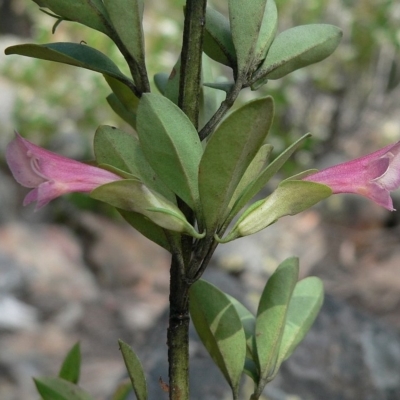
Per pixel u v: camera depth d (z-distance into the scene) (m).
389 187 0.19
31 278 0.94
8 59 1.22
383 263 0.99
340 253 1.03
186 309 0.20
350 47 1.13
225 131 0.16
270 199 0.18
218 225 0.18
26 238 1.01
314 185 0.18
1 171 1.15
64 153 1.14
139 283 1.01
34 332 0.81
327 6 1.12
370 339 0.48
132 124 0.23
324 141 1.18
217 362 0.21
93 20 0.20
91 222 1.08
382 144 1.20
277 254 1.00
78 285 0.96
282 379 0.45
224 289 0.55
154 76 0.24
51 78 1.18
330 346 0.48
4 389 0.65
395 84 1.21
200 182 0.17
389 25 1.08
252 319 0.23
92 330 0.84
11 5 1.60
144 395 0.19
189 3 0.19
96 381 0.64
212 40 0.21
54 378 0.23
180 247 0.19
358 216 1.10
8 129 1.17
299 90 1.16
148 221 0.20
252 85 0.21
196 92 0.20
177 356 0.20
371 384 0.46
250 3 0.19
